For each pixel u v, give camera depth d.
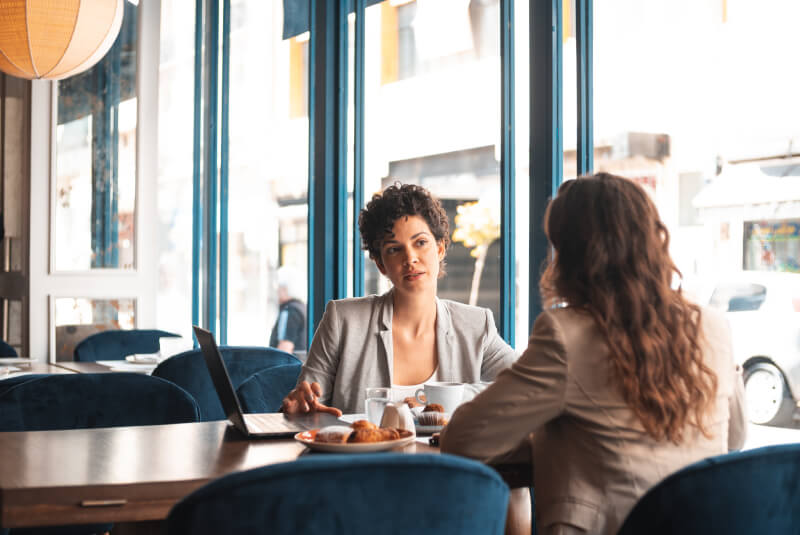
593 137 2.65
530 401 1.44
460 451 1.50
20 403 2.21
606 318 1.44
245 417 2.02
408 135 3.49
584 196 1.51
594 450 1.45
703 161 2.36
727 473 1.26
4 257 5.40
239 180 4.93
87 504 1.37
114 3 3.88
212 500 1.12
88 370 3.58
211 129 5.17
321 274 3.95
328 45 3.91
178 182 5.68
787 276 2.15
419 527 1.16
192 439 1.80
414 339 2.30
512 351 2.37
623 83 2.56
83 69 3.95
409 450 1.65
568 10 2.71
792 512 1.32
